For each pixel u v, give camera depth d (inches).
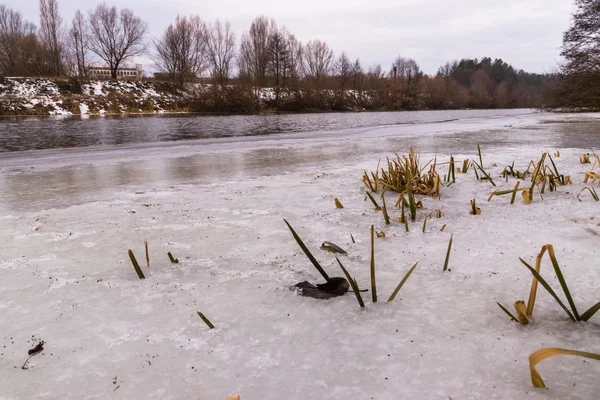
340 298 98.0
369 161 332.5
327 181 247.3
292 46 2172.7
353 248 132.3
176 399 64.8
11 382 70.1
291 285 105.9
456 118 1219.9
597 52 848.3
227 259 125.3
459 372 68.9
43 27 1792.6
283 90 1886.1
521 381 65.9
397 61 3011.8
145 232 153.2
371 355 74.8
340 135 624.4
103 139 580.7
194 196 212.2
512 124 764.6
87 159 369.1
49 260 126.7
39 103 1384.1
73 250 135.4
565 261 113.3
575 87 928.3
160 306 96.1
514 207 173.3
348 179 251.3
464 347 76.0
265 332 83.8
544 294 95.9
